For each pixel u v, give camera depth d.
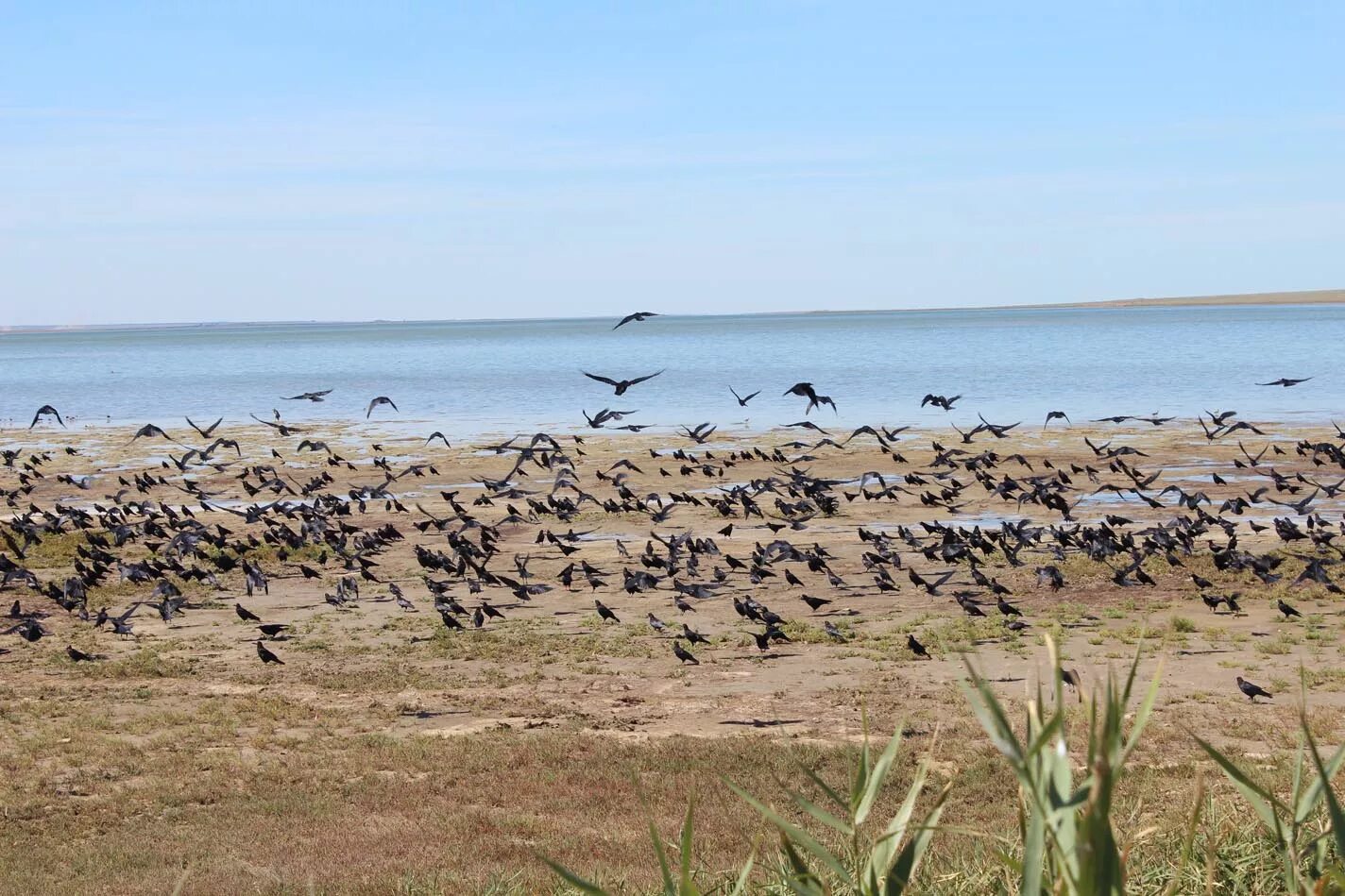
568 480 60.31
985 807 17.88
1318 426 75.56
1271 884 8.38
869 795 5.67
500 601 36.53
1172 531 40.44
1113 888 4.34
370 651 30.83
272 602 36.62
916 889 8.40
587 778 20.36
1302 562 38.50
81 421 100.44
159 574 37.03
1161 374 126.50
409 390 130.88
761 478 59.41
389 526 43.72
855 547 43.22
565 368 167.38
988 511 50.03
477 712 25.34
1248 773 18.19
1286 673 26.64
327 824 18.33
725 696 26.28
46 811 19.28
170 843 17.55
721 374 144.38
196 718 24.86
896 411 94.31
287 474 64.81
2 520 51.53
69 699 26.59
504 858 16.06
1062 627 31.47
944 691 25.97
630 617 34.16
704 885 11.62
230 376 166.38
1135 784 17.48
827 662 28.86
